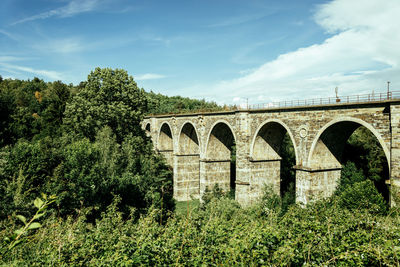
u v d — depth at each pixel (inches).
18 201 760.3
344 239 345.1
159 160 1856.5
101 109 1515.7
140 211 1060.5
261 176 1346.0
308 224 400.2
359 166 1648.6
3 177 908.6
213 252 342.0
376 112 818.8
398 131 756.6
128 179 1163.9
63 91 2236.7
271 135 1328.7
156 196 1207.6
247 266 307.3
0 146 1379.2
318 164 1046.4
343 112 910.4
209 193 1456.7
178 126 1844.2
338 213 470.6
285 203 1167.6
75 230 464.1
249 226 418.0
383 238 343.6
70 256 350.0
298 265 310.0
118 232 433.7
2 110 1638.8
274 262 305.6
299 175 1074.1
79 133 1550.2
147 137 1769.2
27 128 2075.5
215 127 1531.7
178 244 352.2
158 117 2133.4
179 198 1851.6
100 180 1081.4
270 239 343.0
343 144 1082.7
